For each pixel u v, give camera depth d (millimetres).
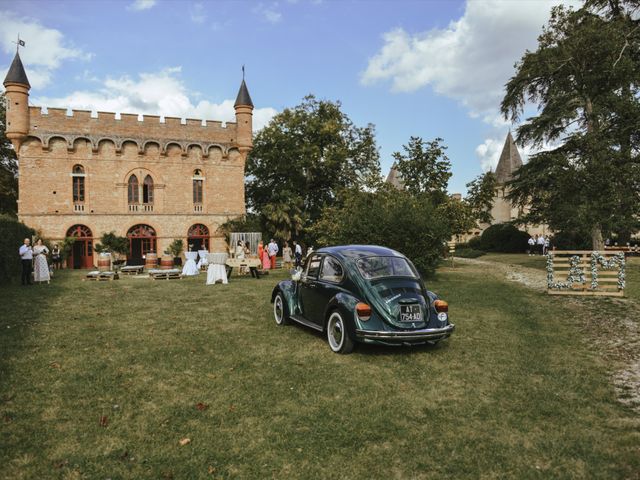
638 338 8562
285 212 39781
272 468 3939
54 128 32969
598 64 25234
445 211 27125
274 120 43812
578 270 14047
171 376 6305
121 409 5141
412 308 7438
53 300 13258
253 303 12875
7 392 5559
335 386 5973
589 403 5465
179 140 36500
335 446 4348
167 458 4066
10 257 18828
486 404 5414
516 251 45281
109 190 34438
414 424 4859
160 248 35906
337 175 45844
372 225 17922
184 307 12133
